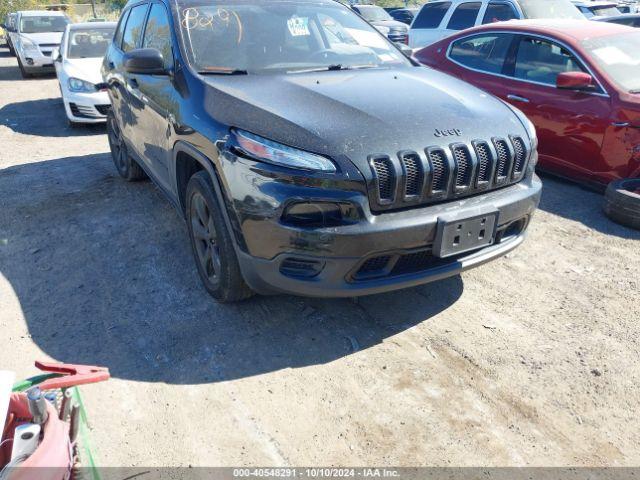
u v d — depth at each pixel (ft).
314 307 11.24
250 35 12.89
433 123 9.75
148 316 11.01
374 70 12.80
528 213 10.69
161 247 13.91
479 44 20.59
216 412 8.52
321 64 12.87
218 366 9.55
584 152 16.84
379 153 8.98
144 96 13.69
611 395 8.87
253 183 9.10
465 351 9.93
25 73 43.01
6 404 5.18
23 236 14.76
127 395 8.87
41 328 10.69
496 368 9.48
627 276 12.50
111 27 30.30
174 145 11.57
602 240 14.30
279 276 9.29
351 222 8.84
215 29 12.73
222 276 10.54
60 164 21.36
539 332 10.48
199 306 11.31
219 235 10.25
